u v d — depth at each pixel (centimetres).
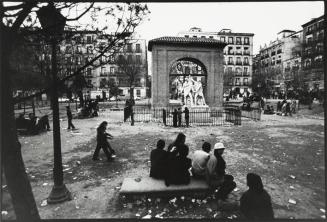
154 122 1777
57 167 487
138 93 5775
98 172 666
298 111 2550
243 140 1091
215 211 435
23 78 1521
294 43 6012
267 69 5656
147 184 479
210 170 457
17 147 295
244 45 6525
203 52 2191
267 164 728
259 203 344
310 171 663
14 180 291
